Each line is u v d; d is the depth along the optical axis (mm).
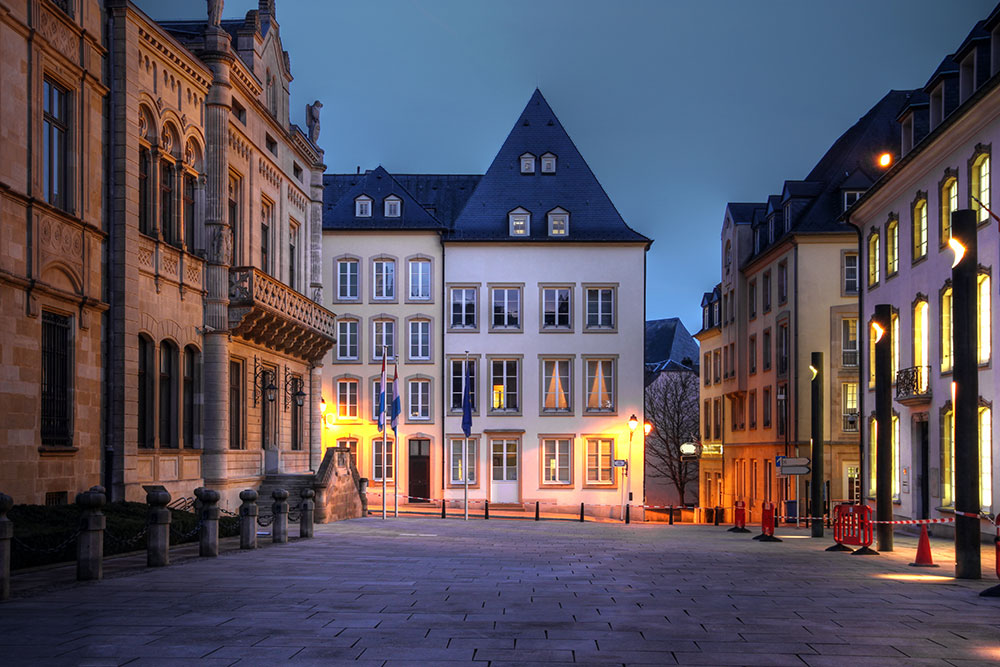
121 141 23641
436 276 57312
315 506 33156
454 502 55906
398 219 57875
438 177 69750
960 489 15633
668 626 9953
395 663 7922
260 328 31438
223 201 29531
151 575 14594
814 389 29594
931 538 30781
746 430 61844
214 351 29000
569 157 59938
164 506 16125
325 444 56438
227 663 7895
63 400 21031
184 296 27672
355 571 15562
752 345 61031
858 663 8117
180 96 27641
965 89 29469
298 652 8359
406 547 22078
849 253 51344
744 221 63719
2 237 18562
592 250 57375
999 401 26688
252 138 32844
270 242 35781
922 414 33125
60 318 21062
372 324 57250
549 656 8266
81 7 22219
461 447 56531
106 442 23031
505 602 11742
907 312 34625
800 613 11047
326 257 57531
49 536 16219
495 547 22766
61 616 10328
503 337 56938
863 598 12586
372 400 56812
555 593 12797
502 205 58438
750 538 29484
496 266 57344
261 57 34094
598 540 26984
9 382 18609
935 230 31953
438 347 57031
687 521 58062
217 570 15461
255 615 10445
